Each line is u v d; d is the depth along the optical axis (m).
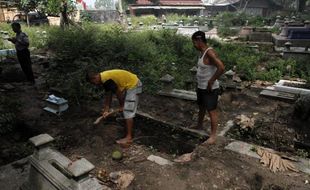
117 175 3.91
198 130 5.32
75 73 7.64
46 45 12.74
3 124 5.57
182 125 5.71
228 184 3.73
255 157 4.30
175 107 6.61
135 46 10.32
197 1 37.97
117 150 4.62
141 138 5.16
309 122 5.63
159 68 9.38
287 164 4.11
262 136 5.37
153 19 26.77
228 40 17.19
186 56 11.45
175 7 34.75
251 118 6.04
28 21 19.22
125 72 4.53
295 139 5.12
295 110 5.89
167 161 4.25
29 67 7.94
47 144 3.51
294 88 7.37
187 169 3.98
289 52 11.09
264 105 6.83
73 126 5.48
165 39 13.55
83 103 6.62
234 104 6.90
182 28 20.77
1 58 10.66
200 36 4.34
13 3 21.28
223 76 8.45
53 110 6.12
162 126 5.63
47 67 9.77
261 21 26.33
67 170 3.12
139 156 4.42
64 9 15.91
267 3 41.25
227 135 5.35
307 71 9.24
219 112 6.41
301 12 33.38
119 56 9.59
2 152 4.83
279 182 3.75
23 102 6.70
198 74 4.59
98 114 6.00
